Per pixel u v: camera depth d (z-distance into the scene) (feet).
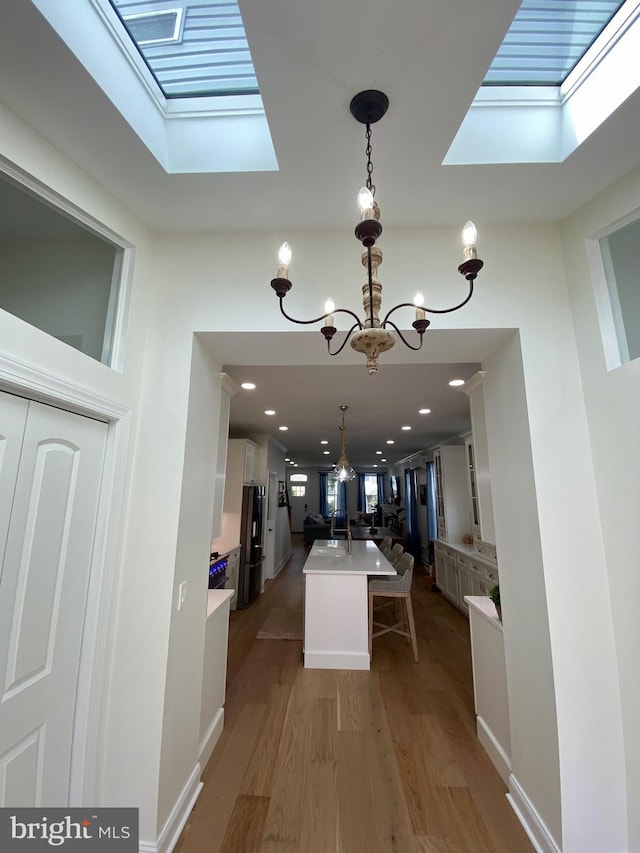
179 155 4.92
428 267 6.08
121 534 5.40
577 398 5.65
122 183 5.13
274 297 6.10
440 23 3.22
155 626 5.19
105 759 4.90
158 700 5.00
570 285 5.93
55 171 4.50
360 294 6.06
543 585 5.15
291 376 11.14
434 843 5.10
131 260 5.81
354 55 3.47
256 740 7.27
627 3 3.85
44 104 3.97
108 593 5.10
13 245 4.45
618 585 4.96
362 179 5.02
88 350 5.25
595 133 4.37
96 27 3.75
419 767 6.53
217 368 7.38
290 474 43.65
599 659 4.96
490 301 5.96
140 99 4.42
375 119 3.99
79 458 4.85
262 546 19.42
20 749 3.95
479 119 4.83
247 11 3.13
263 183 5.11
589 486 5.41
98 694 4.87
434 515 24.91
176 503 5.53
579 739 4.77
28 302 4.55
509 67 4.54
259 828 5.31
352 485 43.42
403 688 9.35
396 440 22.35
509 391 6.23
